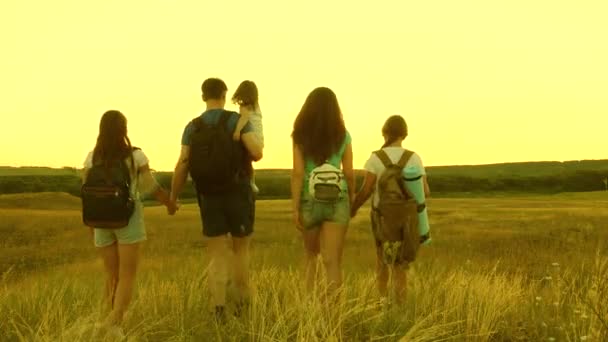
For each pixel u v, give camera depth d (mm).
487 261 16547
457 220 38406
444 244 23906
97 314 6387
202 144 7305
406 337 5859
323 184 7387
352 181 7801
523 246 22438
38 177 106938
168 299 7762
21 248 28609
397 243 7555
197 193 7523
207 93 7512
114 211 7062
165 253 24031
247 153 7535
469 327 6641
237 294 7641
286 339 5836
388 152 8281
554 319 7074
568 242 23922
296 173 7609
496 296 7617
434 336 6102
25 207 60094
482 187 128750
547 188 130875
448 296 7605
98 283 11414
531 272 14336
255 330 6246
